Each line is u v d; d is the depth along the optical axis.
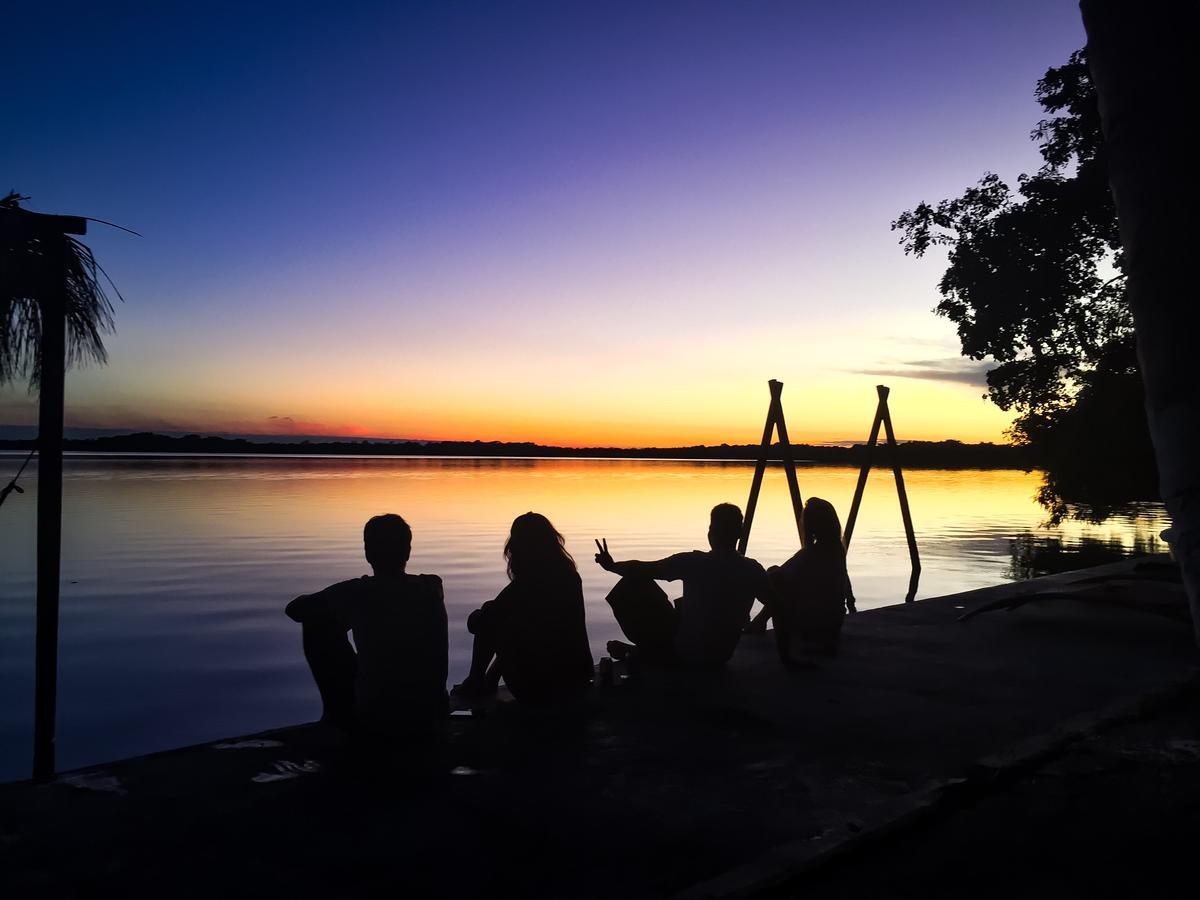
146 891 2.81
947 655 6.46
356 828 3.30
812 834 3.27
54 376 3.77
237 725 6.98
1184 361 1.65
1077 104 15.31
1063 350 17.47
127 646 9.84
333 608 4.15
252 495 37.12
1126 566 11.12
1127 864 3.13
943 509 36.66
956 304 17.08
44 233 3.72
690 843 3.20
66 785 3.69
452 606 12.38
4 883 2.85
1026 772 4.02
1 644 9.92
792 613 6.41
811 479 66.25
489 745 4.27
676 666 5.84
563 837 3.25
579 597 4.91
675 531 23.14
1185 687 5.41
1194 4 1.70
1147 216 1.70
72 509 28.83
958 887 2.97
